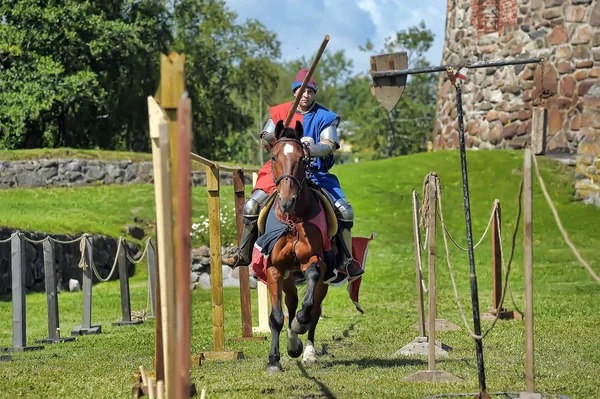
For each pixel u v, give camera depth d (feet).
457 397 26.32
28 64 138.51
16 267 40.83
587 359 34.42
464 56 120.06
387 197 96.78
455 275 69.21
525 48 110.63
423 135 257.55
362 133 262.26
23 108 131.03
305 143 30.86
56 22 140.15
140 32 165.78
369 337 42.24
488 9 116.67
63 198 104.27
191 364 33.78
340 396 26.37
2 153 113.60
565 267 69.10
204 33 204.44
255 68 213.87
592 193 94.58
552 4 108.17
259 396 26.50
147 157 118.11
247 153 292.81
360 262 34.88
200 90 200.03
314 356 33.88
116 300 66.23
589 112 97.14
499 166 102.68
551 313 49.93
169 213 17.80
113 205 101.35
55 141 166.61
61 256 77.00
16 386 29.48
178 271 16.16
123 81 163.73
